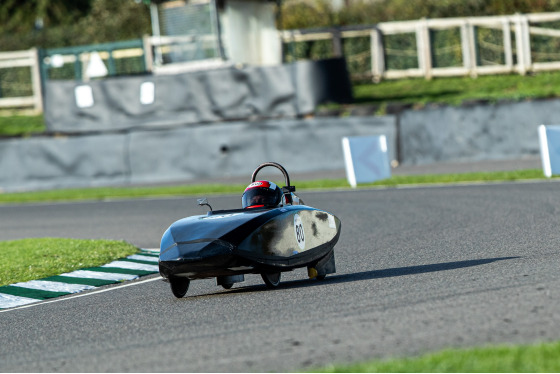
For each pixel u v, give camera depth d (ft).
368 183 252.62
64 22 580.30
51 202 289.53
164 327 88.79
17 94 435.94
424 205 196.65
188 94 329.93
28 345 87.04
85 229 210.38
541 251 116.37
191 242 103.14
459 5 410.52
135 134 320.91
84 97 342.03
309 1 466.70
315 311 87.51
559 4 403.75
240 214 107.65
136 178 321.32
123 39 500.33
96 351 79.92
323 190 248.73
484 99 284.20
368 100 362.12
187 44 369.09
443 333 71.46
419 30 398.42
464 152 286.46
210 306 99.81
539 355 59.88
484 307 79.92
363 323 78.74
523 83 362.94
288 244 106.93
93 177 325.83
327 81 320.29
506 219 159.84
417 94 365.61
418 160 292.20
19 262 152.46
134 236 190.49
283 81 319.68
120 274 140.15
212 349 75.05
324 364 65.77
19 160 332.80
